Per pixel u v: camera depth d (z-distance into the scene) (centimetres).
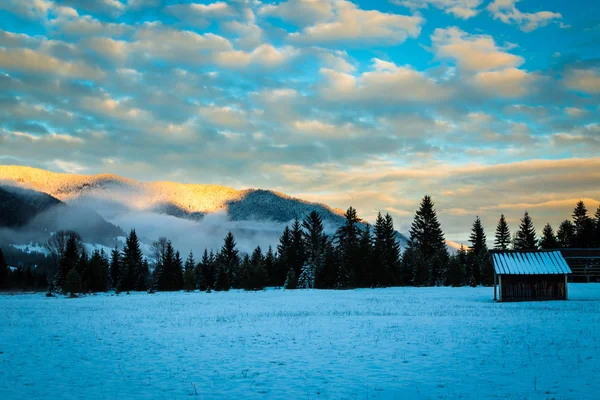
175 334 2470
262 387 1375
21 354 1930
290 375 1518
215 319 3219
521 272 4616
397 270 8875
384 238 11088
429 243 11712
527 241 12588
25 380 1486
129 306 4662
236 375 1527
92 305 4897
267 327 2711
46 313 3878
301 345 2069
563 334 2205
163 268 9800
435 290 6938
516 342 2009
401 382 1405
